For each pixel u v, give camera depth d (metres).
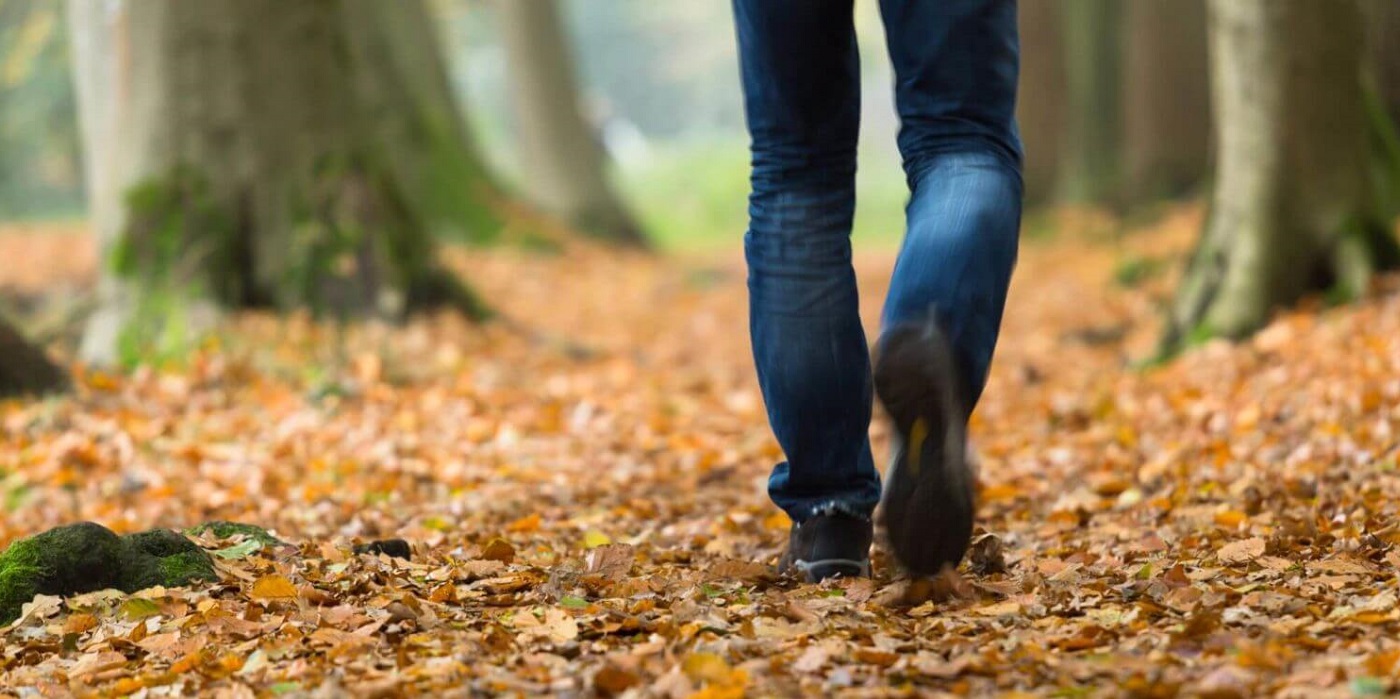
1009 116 4.60
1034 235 32.47
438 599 5.05
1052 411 11.62
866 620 4.49
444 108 33.09
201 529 5.94
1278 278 13.16
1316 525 6.22
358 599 4.99
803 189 4.75
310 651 4.51
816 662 3.99
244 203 14.91
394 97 29.25
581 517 7.79
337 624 4.71
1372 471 7.36
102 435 10.53
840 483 5.04
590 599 5.12
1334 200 13.11
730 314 23.03
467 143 33.31
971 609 4.60
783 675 3.95
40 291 21.97
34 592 5.13
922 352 3.98
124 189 14.80
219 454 9.98
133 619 4.95
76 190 50.16
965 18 4.48
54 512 8.83
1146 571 5.24
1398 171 14.25
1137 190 31.53
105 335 14.32
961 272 4.18
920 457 4.09
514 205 33.03
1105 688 3.68
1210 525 6.53
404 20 32.97
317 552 5.73
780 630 4.40
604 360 15.94
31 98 46.16
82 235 30.53
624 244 37.59
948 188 4.40
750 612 4.62
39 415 10.87
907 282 4.21
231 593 5.21
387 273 15.09
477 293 16.48
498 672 4.09
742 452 10.27
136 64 14.92
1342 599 4.63
